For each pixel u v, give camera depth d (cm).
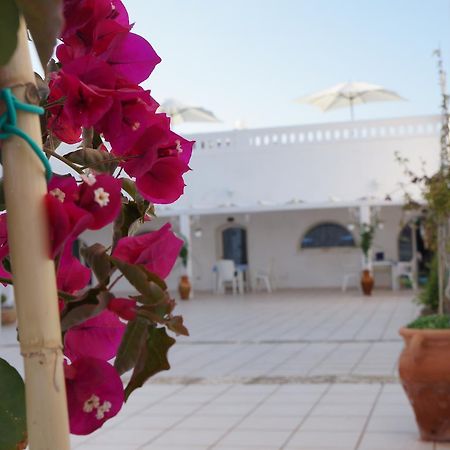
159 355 95
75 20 92
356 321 1345
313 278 2186
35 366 82
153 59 100
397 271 2006
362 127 2094
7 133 82
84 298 88
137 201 102
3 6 79
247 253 2241
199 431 576
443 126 734
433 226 769
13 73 82
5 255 96
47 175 85
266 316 1502
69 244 87
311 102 2272
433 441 520
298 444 529
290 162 2145
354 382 752
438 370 507
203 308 1738
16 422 91
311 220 2181
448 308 830
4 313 1456
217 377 819
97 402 93
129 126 92
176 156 96
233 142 2180
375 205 1948
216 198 2186
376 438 535
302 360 926
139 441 550
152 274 87
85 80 91
